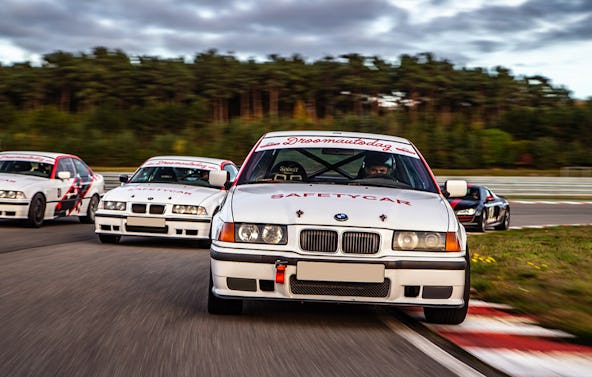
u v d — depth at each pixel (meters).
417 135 152.00
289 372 8.50
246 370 8.53
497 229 39.97
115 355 9.11
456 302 11.23
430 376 8.48
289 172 13.48
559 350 10.02
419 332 11.16
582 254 22.47
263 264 11.01
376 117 164.50
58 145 117.88
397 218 11.36
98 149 116.50
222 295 11.13
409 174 13.66
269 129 148.25
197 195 24.88
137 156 117.81
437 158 148.38
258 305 13.09
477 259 20.77
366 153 14.09
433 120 169.62
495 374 8.62
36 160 32.72
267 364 8.84
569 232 33.75
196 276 17.19
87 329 10.66
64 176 31.42
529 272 18.19
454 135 150.75
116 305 12.79
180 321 11.43
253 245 11.12
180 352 9.33
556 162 153.88
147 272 17.66
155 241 27.05
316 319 11.98
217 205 24.98
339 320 11.96
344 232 11.05
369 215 11.33
